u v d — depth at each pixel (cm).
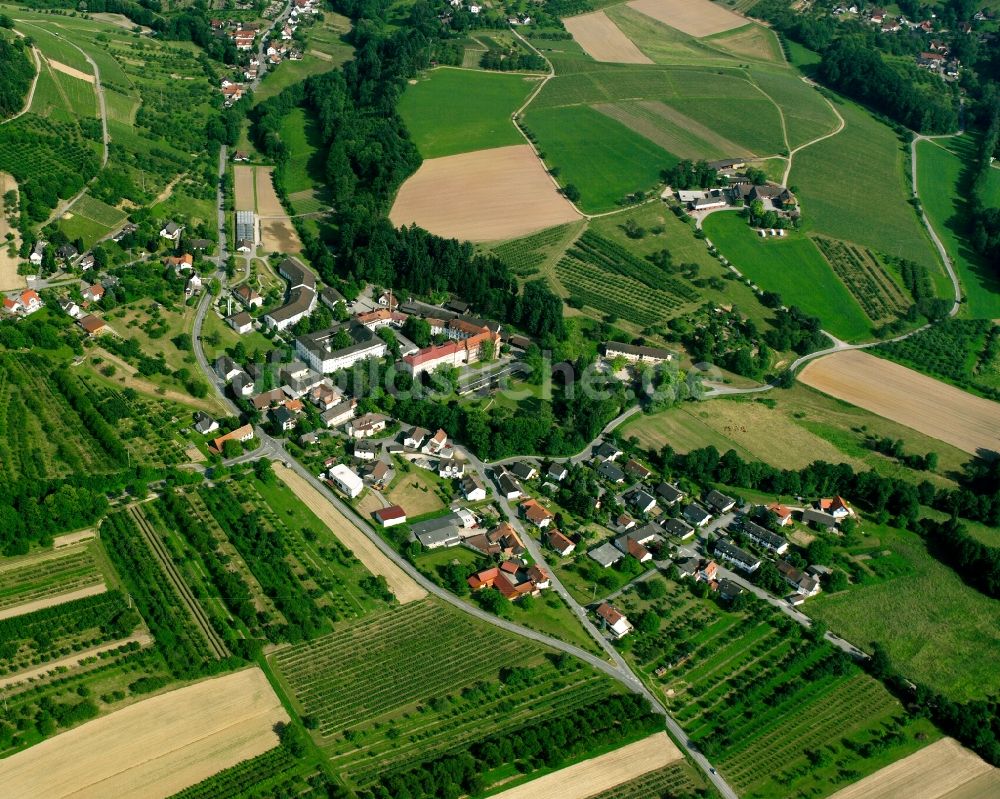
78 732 19838
